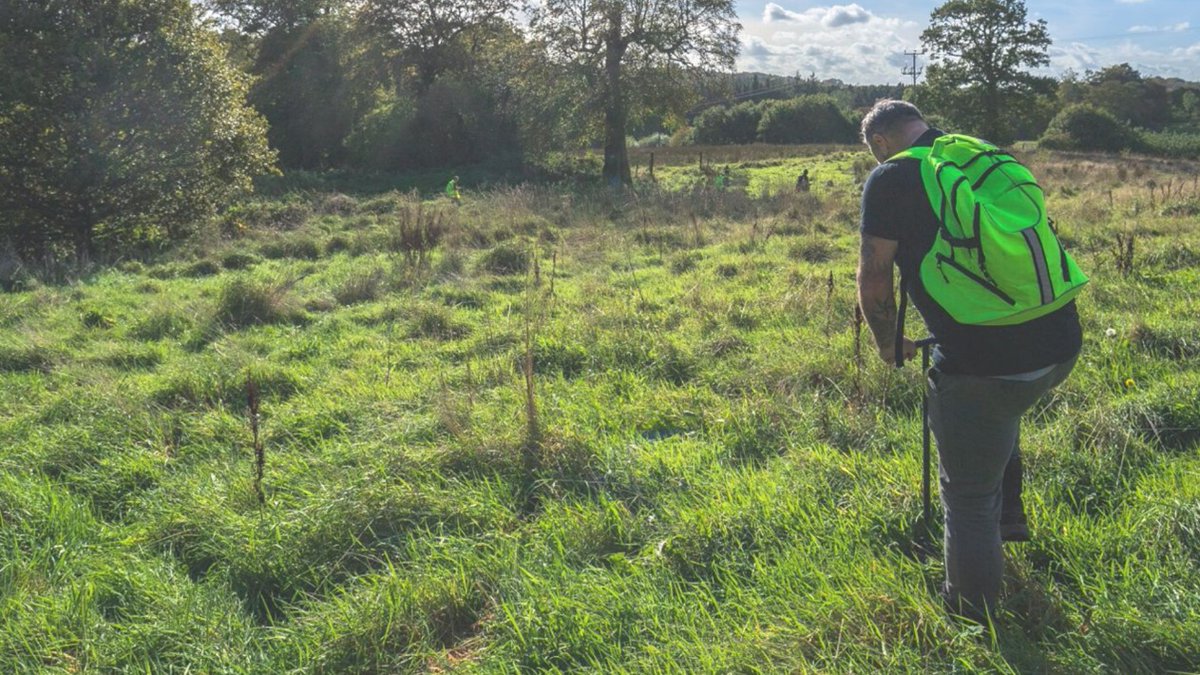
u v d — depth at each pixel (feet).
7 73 50.31
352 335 26.20
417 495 12.48
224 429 16.93
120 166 53.98
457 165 135.03
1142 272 25.63
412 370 21.72
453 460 14.02
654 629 9.34
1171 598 8.67
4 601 10.47
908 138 9.16
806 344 19.99
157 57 54.60
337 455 14.80
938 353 8.62
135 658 9.51
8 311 31.35
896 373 16.02
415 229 46.78
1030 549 10.02
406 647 9.49
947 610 9.04
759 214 54.90
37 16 52.54
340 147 150.51
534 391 17.66
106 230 57.93
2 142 52.11
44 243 56.24
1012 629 8.71
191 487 13.76
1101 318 20.07
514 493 13.15
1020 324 7.98
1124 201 49.62
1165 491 10.80
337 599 10.29
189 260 48.44
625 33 121.90
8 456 15.70
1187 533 9.73
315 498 12.68
